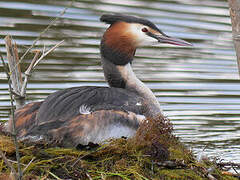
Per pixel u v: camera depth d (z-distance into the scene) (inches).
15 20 708.7
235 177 380.2
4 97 586.6
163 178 354.6
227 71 700.0
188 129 554.6
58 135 365.7
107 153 365.4
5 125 397.4
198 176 362.6
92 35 720.3
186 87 657.6
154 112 450.0
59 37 703.7
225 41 757.9
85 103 383.6
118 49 462.3
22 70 593.0
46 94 599.2
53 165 345.4
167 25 756.6
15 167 340.5
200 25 767.7
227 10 813.9
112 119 378.6
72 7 752.3
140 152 367.2
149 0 818.8
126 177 340.2
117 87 466.9
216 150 486.3
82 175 343.3
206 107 613.3
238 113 602.5
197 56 733.9
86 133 369.1
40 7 740.0
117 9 775.7
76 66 667.4
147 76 678.5
